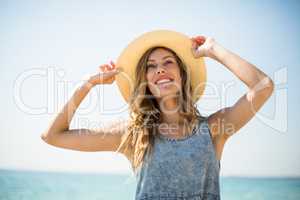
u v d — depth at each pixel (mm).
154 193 2971
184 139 3100
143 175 3043
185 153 3021
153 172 3014
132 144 3260
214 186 3059
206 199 3018
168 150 3051
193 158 3008
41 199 15930
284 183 15914
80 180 15977
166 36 3549
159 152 3059
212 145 3105
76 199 15922
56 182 16188
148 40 3576
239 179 16188
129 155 3287
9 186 16062
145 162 3061
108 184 15672
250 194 16062
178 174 2982
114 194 15461
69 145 3213
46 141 3203
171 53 3559
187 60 3580
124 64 3684
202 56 3373
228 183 16281
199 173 2994
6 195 16016
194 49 3506
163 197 2963
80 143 3221
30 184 16016
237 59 3135
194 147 3051
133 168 3213
